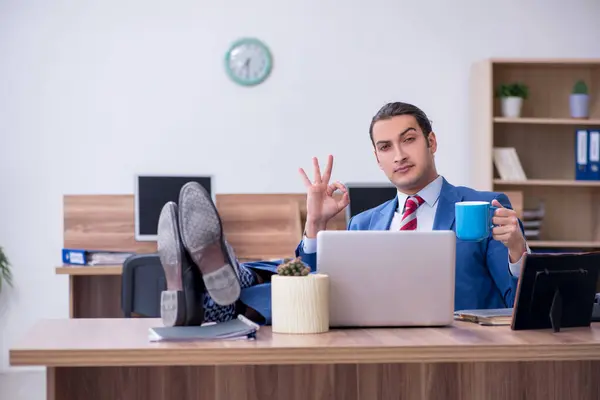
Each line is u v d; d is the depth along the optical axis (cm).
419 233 201
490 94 579
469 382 215
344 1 609
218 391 208
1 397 516
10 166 593
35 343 174
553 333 191
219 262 191
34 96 594
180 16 601
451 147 614
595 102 608
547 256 194
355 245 198
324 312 190
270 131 605
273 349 169
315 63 607
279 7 605
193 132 602
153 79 600
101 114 598
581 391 219
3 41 591
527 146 611
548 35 620
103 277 505
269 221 522
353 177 609
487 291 253
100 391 203
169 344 172
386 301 199
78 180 596
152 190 521
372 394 212
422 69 614
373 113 611
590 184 578
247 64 602
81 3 596
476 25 616
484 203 206
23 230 594
